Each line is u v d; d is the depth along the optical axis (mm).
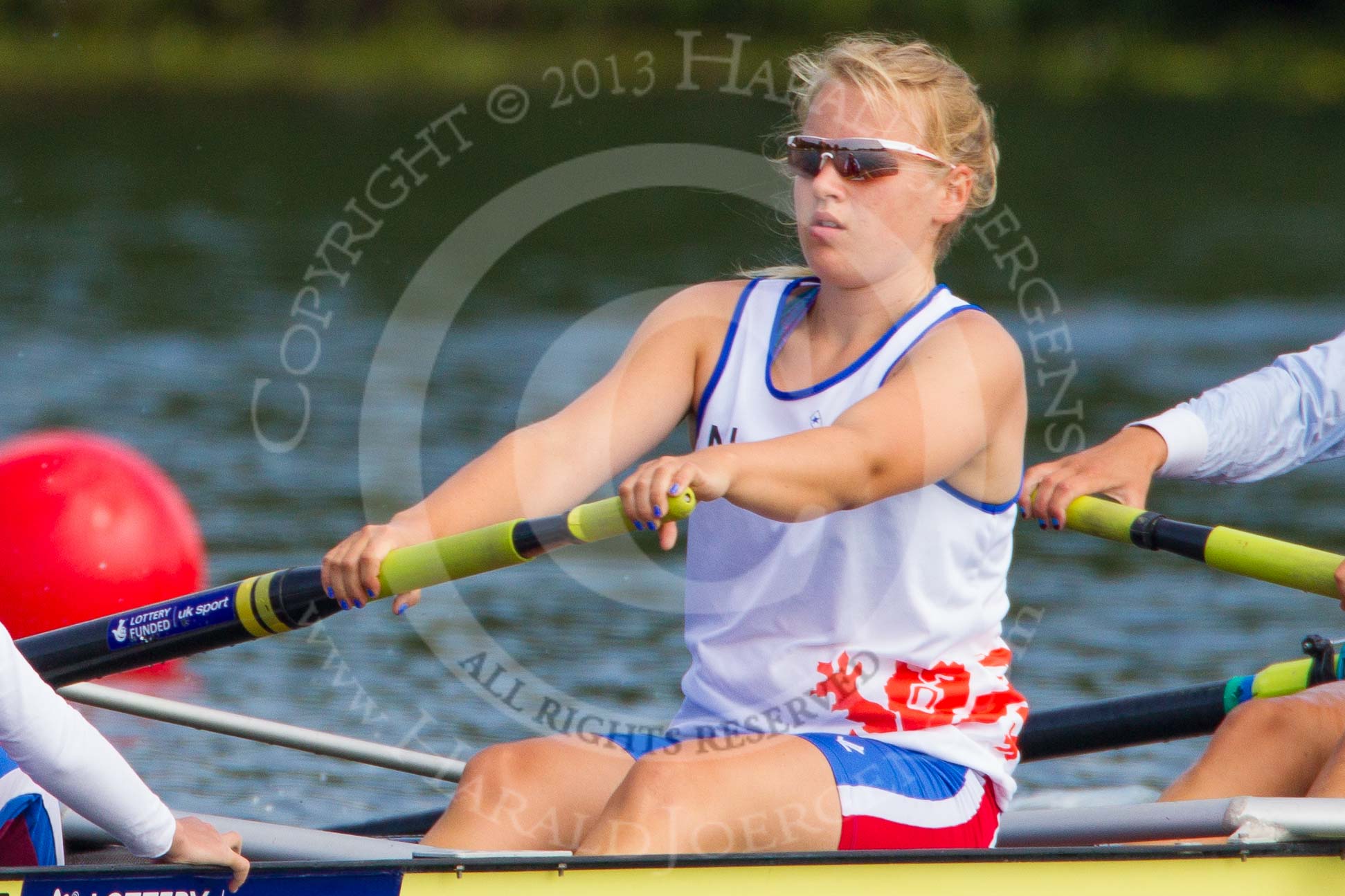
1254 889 11422
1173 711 14836
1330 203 71562
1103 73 107750
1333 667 13797
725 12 99812
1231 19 114312
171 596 23609
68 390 39375
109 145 77750
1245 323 49188
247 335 45844
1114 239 63375
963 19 110625
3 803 11883
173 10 101875
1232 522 31078
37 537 22750
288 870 10875
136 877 10820
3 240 59219
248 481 32281
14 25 100875
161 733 20781
